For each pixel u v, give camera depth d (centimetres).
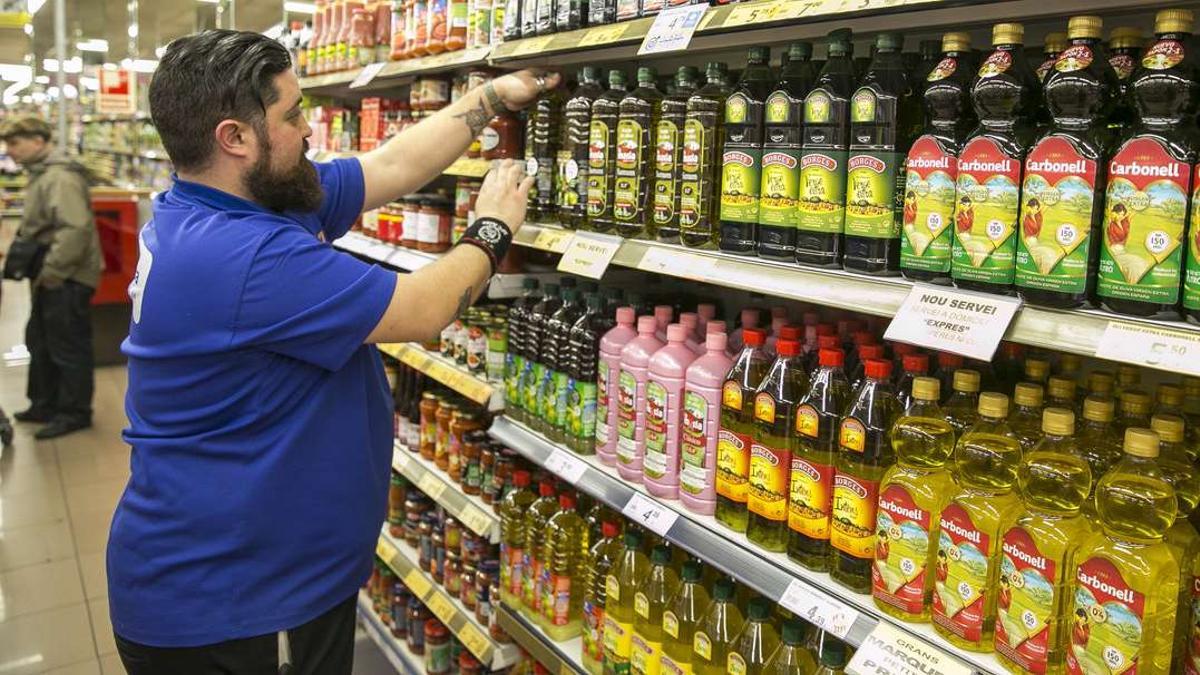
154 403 151
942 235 126
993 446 125
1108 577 111
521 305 233
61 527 411
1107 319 105
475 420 274
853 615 138
